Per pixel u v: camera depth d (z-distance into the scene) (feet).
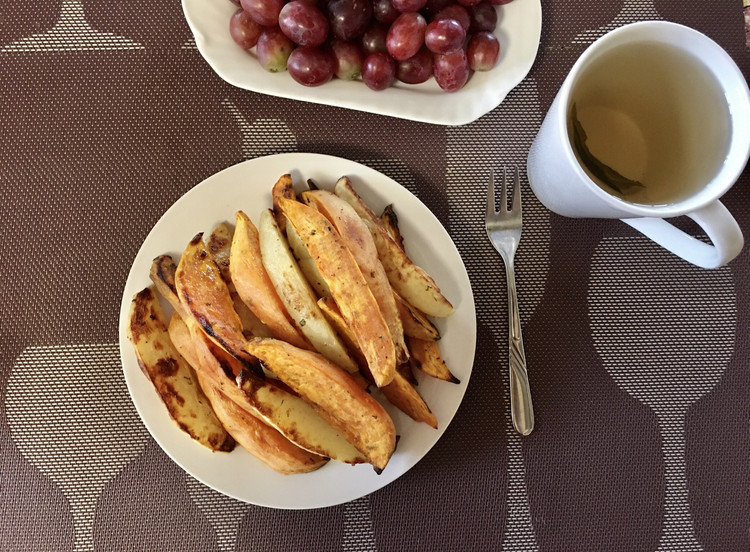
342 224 1.00
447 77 1.08
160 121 1.18
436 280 1.11
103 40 1.17
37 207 1.17
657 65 0.91
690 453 1.18
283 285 0.99
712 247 0.99
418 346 1.08
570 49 1.19
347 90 1.12
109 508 1.14
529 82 1.19
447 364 1.10
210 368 1.01
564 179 0.94
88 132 1.17
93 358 1.15
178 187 1.18
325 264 0.95
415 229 1.11
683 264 1.19
